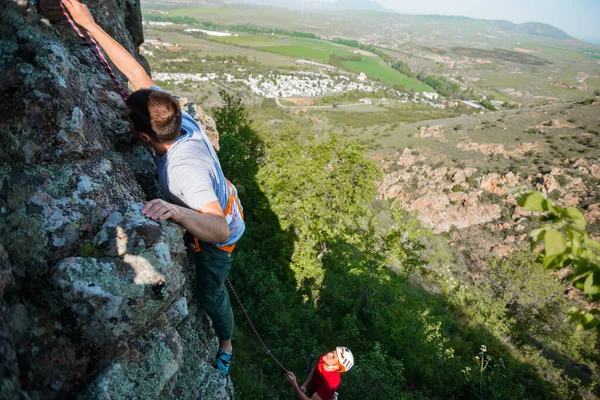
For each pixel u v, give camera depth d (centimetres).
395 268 3142
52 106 238
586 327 221
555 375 2078
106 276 209
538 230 171
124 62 306
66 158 246
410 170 7419
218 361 385
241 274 1617
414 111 16562
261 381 932
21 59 238
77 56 342
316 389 512
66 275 203
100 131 294
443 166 7281
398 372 1277
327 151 1945
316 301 1738
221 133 3250
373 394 1115
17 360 192
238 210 309
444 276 3466
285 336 1345
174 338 256
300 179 1811
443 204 6506
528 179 6619
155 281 220
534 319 2975
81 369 207
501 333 2578
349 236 1864
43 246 217
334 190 1820
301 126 10894
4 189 218
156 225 236
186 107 805
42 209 224
